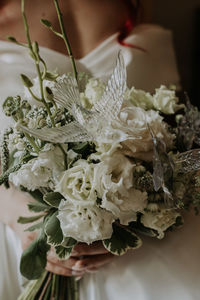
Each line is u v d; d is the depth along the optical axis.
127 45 1.32
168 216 0.81
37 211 0.86
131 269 1.02
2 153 0.77
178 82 1.52
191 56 2.52
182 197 0.79
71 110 0.68
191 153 0.73
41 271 0.88
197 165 0.72
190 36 2.49
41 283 1.06
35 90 0.78
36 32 1.27
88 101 0.81
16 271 1.16
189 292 0.98
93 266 0.98
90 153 0.77
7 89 1.11
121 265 1.03
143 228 0.85
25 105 0.72
